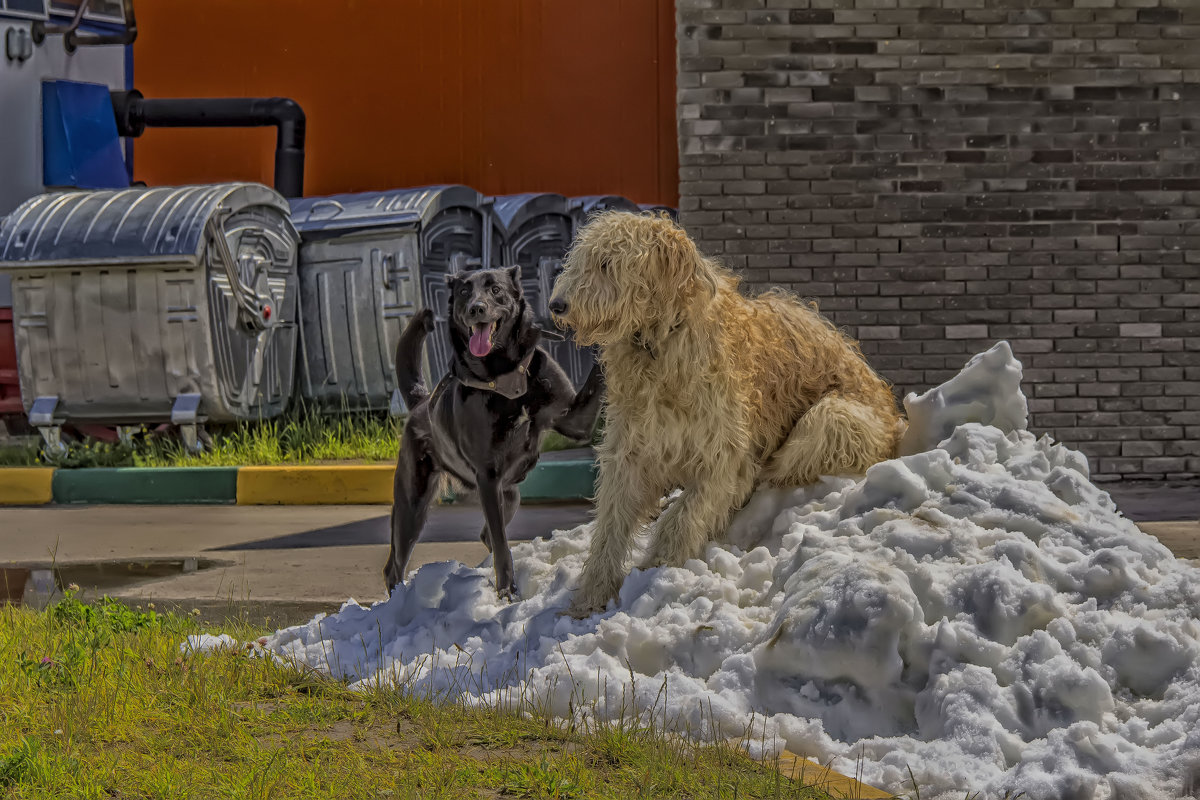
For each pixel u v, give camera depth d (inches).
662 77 613.0
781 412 214.2
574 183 620.7
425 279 487.8
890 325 403.9
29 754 130.3
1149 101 401.1
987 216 402.3
